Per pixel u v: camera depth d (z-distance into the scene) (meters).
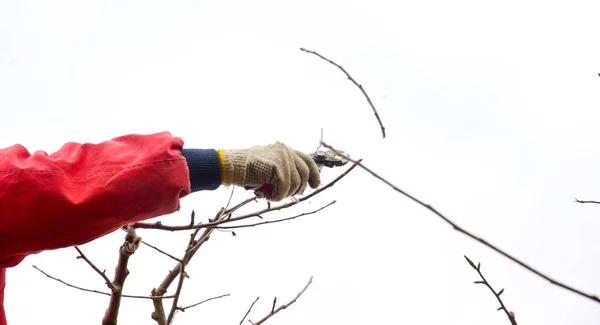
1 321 3.97
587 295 2.33
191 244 4.51
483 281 3.43
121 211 3.54
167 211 3.67
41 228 3.45
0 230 3.44
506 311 3.39
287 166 3.90
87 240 3.58
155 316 4.88
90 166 3.59
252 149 3.97
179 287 4.40
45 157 3.54
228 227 4.15
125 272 4.37
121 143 3.72
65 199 3.43
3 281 4.03
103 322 4.41
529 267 2.38
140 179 3.54
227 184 3.91
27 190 3.41
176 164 3.63
